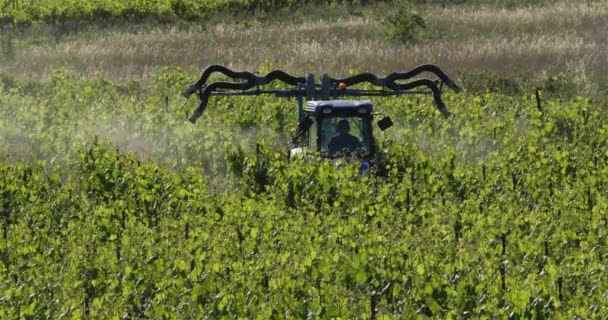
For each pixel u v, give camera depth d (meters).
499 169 57.31
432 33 131.62
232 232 44.81
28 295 37.56
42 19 157.00
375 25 138.12
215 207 51.00
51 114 79.25
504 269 39.38
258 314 35.00
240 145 65.12
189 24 151.50
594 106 78.81
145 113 75.38
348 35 135.38
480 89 97.25
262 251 42.12
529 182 53.47
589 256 40.47
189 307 36.12
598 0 149.88
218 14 158.00
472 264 39.91
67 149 68.56
